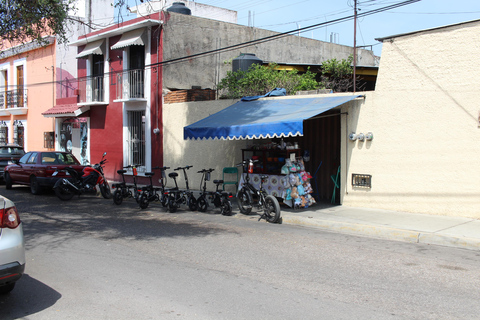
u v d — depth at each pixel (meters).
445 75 9.40
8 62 27.03
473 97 9.02
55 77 23.22
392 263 6.38
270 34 21.09
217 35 18.66
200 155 14.89
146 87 17.09
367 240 7.98
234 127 10.44
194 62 17.73
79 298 5.00
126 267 6.22
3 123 28.09
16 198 13.97
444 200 9.48
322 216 9.77
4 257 4.46
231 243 7.72
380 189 10.48
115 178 18.92
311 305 4.72
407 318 4.36
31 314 4.56
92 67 20.41
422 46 9.71
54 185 13.62
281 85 14.35
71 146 22.05
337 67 16.33
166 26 16.70
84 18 23.27
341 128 11.16
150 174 12.20
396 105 10.16
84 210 11.66
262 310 4.59
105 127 19.48
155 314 4.50
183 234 8.53
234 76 15.08
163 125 16.36
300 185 10.82
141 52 17.80
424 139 9.73
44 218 10.32
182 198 11.63
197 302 4.83
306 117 9.37
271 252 7.06
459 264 6.31
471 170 9.09
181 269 6.12
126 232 8.72
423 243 7.75
